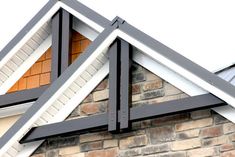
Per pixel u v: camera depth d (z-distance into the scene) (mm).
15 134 9102
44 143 9234
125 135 8945
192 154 8617
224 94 8492
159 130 8836
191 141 8672
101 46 9172
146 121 8922
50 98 9141
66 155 9102
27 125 9117
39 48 10656
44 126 9164
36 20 10492
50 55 10602
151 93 9008
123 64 9102
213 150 8555
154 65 9078
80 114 9203
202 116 8727
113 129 8836
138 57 9180
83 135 9125
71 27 10414
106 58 9312
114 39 9188
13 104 10586
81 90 9289
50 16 10453
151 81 9062
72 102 9266
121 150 8906
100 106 9172
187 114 8789
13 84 10648
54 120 9211
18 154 9234
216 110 8664
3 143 9109
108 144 8984
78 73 9164
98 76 9297
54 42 10352
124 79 9039
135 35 9078
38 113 9117
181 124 8773
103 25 9812
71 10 10273
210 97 8609
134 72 9180
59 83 9188
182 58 8805
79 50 10383
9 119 10750
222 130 8594
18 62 10617
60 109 9250
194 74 8680
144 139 8859
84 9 10094
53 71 10219
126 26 9156
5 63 10523
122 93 8977
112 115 8898
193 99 8680
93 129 9016
